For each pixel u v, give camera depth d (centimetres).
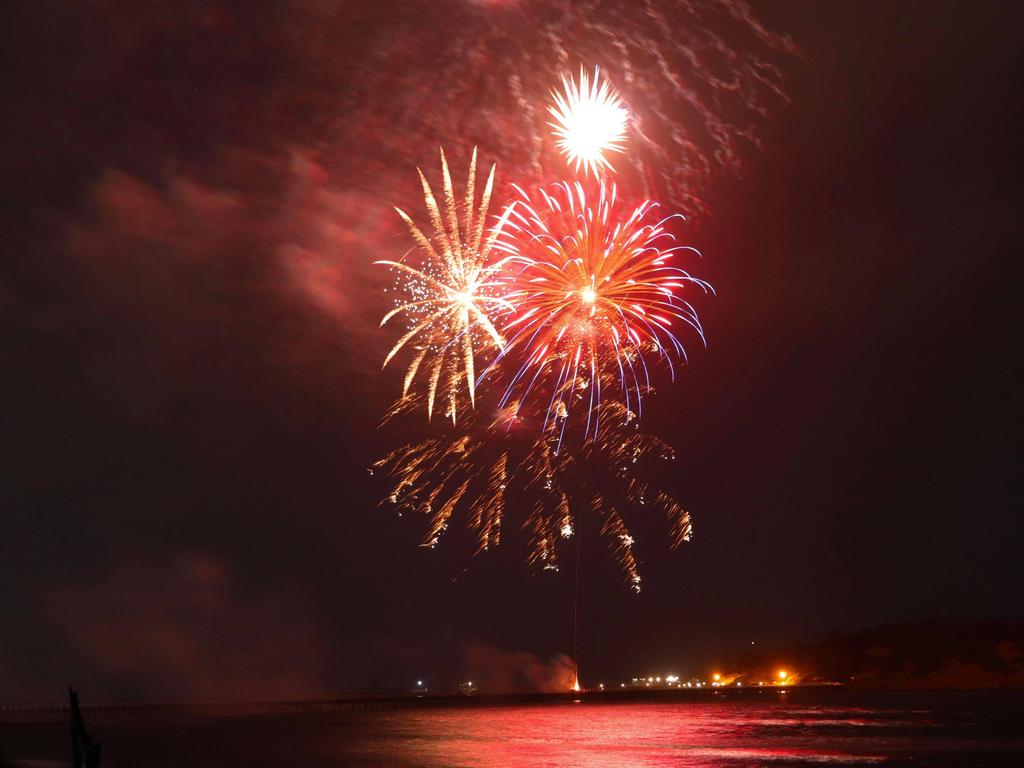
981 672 17075
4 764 5722
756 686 16038
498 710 12044
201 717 11700
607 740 7106
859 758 5794
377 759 5847
